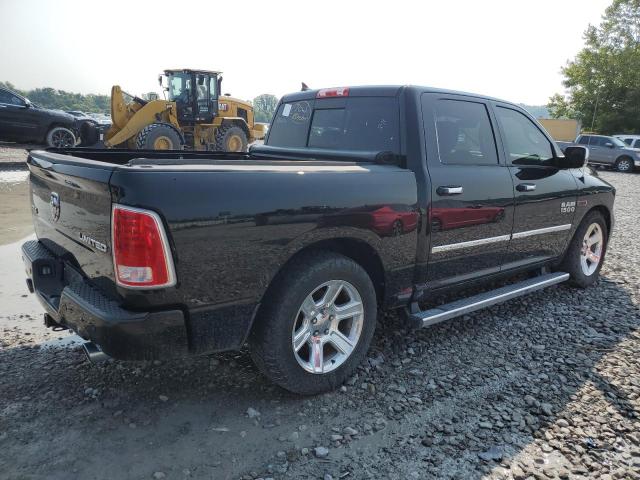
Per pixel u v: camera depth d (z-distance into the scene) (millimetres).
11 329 3809
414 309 3516
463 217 3566
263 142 4660
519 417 2852
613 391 3156
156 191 2250
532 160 4293
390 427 2734
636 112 38688
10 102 15594
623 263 6207
